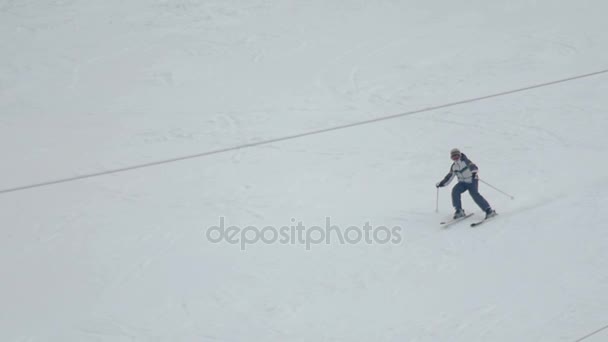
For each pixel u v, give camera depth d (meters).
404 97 63.59
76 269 35.28
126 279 34.06
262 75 70.19
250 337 28.86
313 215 40.47
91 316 30.84
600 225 36.78
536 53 74.25
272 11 88.94
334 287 32.50
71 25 83.50
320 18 86.88
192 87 67.25
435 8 90.50
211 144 54.16
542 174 44.44
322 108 61.47
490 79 67.38
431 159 48.78
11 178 48.38
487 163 47.03
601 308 29.53
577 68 69.44
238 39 80.12
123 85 67.69
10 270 35.38
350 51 76.69
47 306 31.80
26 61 73.38
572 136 51.56
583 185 42.12
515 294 30.98
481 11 88.94
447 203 41.09
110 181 47.38
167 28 83.00
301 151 51.81
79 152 53.12
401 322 29.42
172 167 49.53
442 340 27.97
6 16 85.75
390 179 45.53
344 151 51.38
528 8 89.31
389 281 32.69
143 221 40.88
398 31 82.62
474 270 33.12
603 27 81.25
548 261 33.53
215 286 33.06
